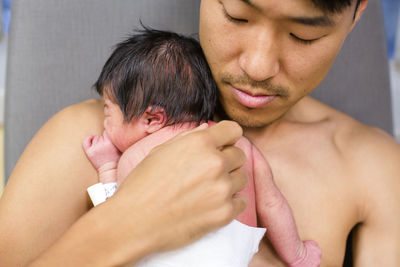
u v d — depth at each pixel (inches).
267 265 32.4
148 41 30.7
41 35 42.2
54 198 29.0
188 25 44.5
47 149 30.5
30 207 28.4
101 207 23.6
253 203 29.0
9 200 28.6
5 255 27.1
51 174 29.6
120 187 24.2
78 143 31.3
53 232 28.5
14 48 42.0
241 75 26.6
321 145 37.7
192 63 30.4
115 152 31.4
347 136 39.0
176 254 24.2
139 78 29.8
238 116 29.8
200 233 23.8
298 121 39.2
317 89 48.3
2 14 84.0
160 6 44.0
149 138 29.8
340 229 35.4
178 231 23.2
